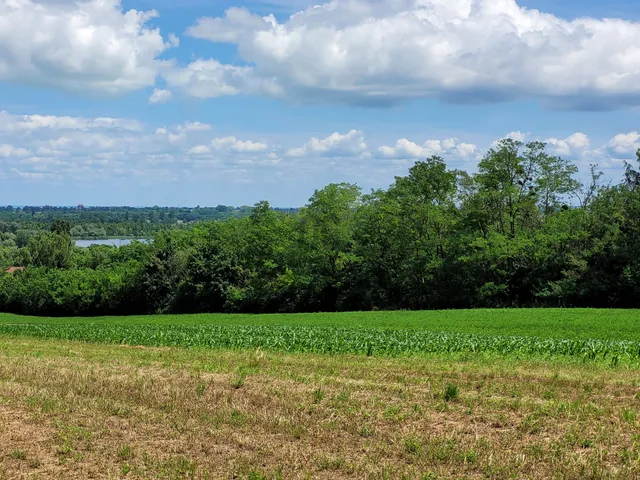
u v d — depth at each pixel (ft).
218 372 59.88
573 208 219.82
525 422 38.73
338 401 45.24
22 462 33.40
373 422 39.55
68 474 31.50
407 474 30.04
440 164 239.71
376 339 92.79
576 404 42.91
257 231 271.49
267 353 79.71
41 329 148.36
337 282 239.71
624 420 39.17
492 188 221.46
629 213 209.67
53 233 406.00
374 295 234.79
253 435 36.78
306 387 50.90
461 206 250.57
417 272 229.25
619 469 30.19
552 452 33.14
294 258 248.32
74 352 84.99
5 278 326.03
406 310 206.39
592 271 196.65
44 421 41.27
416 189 239.91
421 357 74.49
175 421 39.93
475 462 31.71
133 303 281.74
